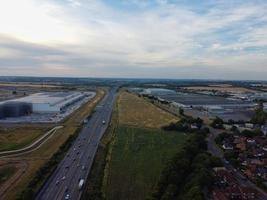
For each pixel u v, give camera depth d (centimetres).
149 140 14438
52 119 19712
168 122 19338
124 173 9850
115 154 11956
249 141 14238
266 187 8875
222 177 9269
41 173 9406
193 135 13775
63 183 8894
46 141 13738
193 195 7488
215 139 14550
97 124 18275
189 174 9344
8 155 11531
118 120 19738
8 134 15112
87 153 11988
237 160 11100
